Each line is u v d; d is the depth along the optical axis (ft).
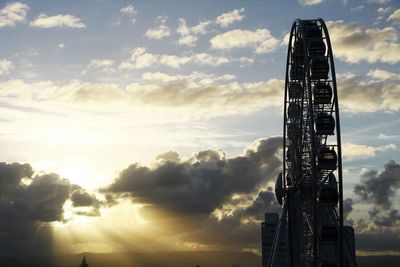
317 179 410.93
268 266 490.90
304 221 449.89
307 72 414.82
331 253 410.31
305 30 429.38
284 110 482.28
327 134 414.00
